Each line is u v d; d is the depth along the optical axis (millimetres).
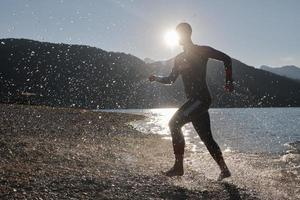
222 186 6348
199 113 6555
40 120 22719
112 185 5828
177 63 6820
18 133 13648
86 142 13070
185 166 8969
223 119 60750
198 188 6074
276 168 9297
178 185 6168
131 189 5715
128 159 9188
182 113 6559
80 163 7629
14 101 55375
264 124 43906
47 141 11562
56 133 15367
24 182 5539
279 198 5910
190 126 36531
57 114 31406
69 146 10680
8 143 9422
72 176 6160
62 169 6738
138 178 6461
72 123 23297
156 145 14453
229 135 24938
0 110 29734
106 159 8719
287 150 14836
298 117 73250
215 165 9297
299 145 17234
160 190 5773
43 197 4957
